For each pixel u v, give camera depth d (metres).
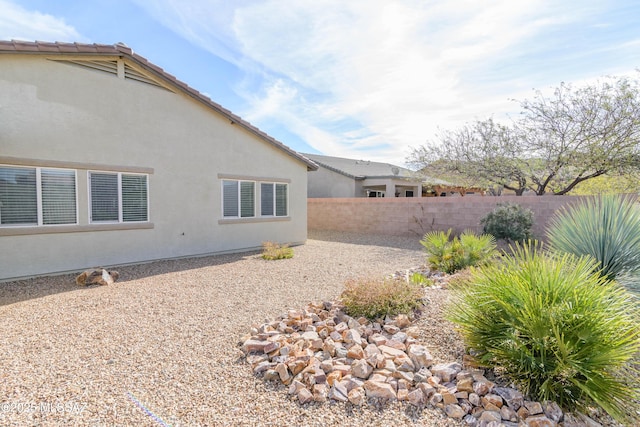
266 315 5.55
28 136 7.54
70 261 8.29
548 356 3.03
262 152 12.75
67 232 8.21
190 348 4.33
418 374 3.44
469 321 3.61
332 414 3.03
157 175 9.84
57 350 4.23
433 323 4.62
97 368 3.81
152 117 9.66
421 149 19.12
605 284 3.58
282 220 13.58
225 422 2.92
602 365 2.81
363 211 18.41
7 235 7.40
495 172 16.00
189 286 7.34
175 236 10.33
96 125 8.56
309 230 20.09
